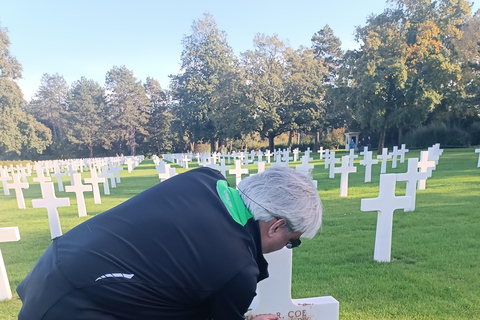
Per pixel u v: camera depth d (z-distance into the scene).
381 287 3.17
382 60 25.08
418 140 33.03
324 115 40.25
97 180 9.54
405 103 25.83
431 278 3.31
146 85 66.06
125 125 60.12
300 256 4.12
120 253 1.19
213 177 1.55
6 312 3.14
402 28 26.30
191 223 1.23
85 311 1.14
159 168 12.91
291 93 39.03
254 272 1.24
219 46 50.47
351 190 9.19
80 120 60.28
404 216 5.81
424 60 26.20
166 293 1.17
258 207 1.31
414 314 2.69
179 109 50.47
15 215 8.48
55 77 67.50
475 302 2.84
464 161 15.46
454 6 28.30
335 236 4.90
